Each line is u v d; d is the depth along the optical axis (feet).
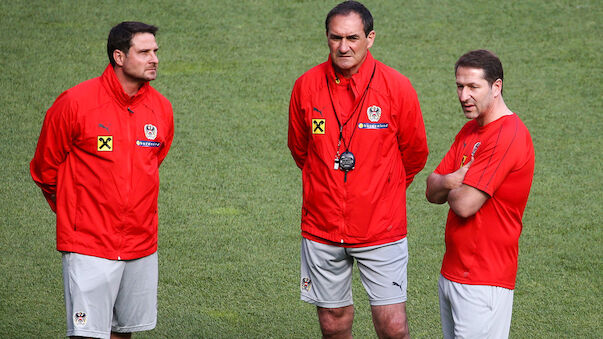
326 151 49.32
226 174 90.22
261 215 81.05
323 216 50.14
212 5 138.62
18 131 97.96
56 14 132.46
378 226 49.73
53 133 46.47
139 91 47.44
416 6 139.03
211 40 126.93
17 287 64.85
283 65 119.85
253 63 120.26
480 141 44.06
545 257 72.33
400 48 124.67
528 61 120.78
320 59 121.90
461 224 44.52
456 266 44.83
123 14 133.69
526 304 64.28
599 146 97.19
